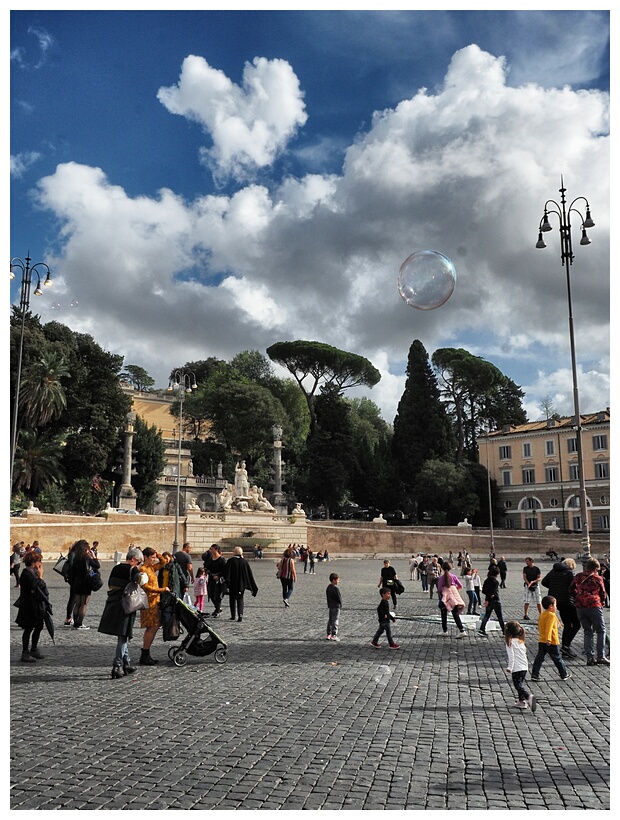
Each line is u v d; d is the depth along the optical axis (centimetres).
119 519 5044
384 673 1121
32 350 5241
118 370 6400
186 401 8588
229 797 587
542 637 1081
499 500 7875
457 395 8550
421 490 7369
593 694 981
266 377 9150
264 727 796
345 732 780
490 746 736
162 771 648
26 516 4541
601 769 668
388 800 586
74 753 697
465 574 2106
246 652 1306
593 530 7062
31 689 979
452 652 1341
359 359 8206
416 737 764
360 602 2331
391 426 11575
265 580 3469
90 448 5747
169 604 1173
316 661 1226
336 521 6356
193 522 5462
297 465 8188
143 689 986
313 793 598
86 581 1586
